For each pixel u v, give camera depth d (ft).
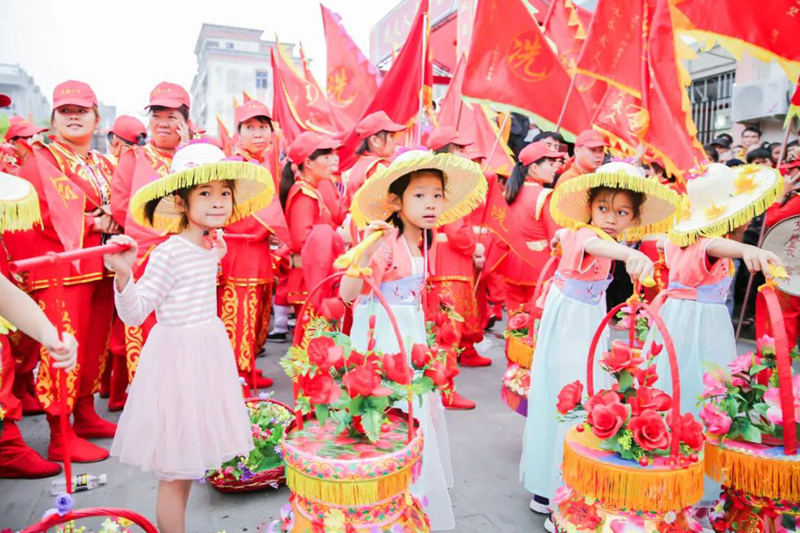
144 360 8.36
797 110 14.94
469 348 19.70
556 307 10.54
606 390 8.11
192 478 8.01
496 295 20.92
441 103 23.58
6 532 6.68
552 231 15.69
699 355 10.52
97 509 6.64
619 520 7.29
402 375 7.39
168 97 13.88
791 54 14.87
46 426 14.55
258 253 14.84
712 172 10.71
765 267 8.71
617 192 9.98
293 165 15.58
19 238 11.94
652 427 7.29
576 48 22.17
